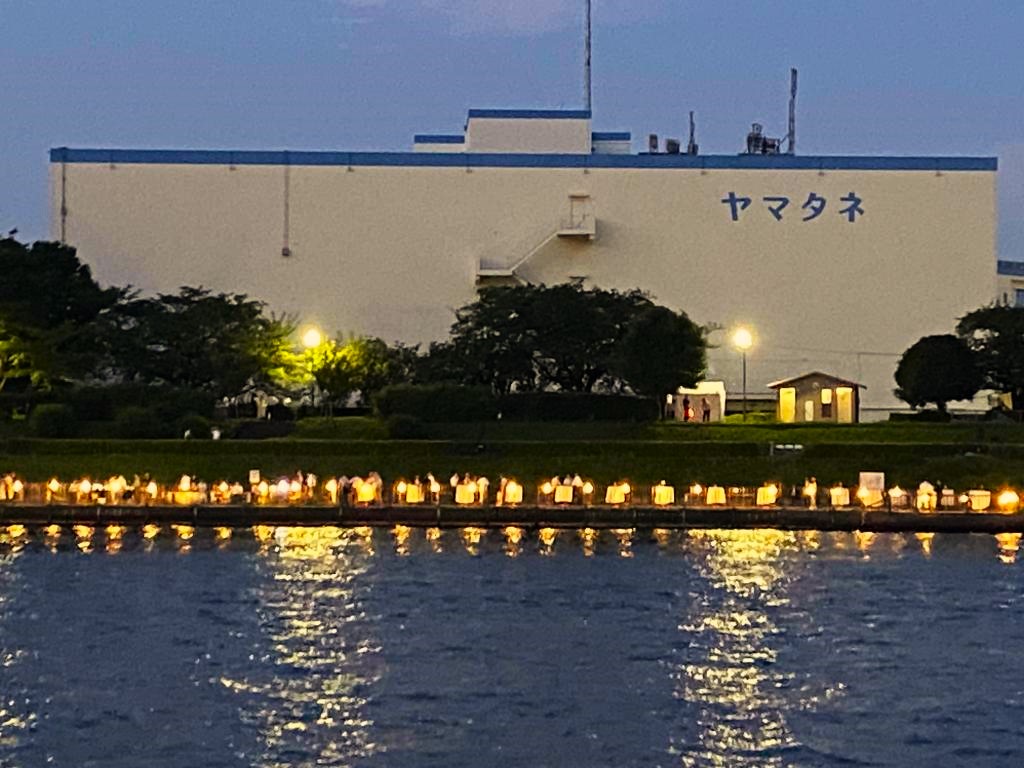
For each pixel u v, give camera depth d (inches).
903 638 1839.3
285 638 1815.9
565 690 1581.0
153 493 2957.7
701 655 1742.1
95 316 4128.9
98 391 3740.2
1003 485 3083.2
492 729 1439.5
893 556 2501.2
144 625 1889.8
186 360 4035.4
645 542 2662.4
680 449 3243.1
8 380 3991.1
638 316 3944.4
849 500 2972.4
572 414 3846.0
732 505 2898.6
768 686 1604.3
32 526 2812.5
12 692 1565.0
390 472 3206.2
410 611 1979.6
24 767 1327.5
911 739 1418.6
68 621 1914.4
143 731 1428.4
